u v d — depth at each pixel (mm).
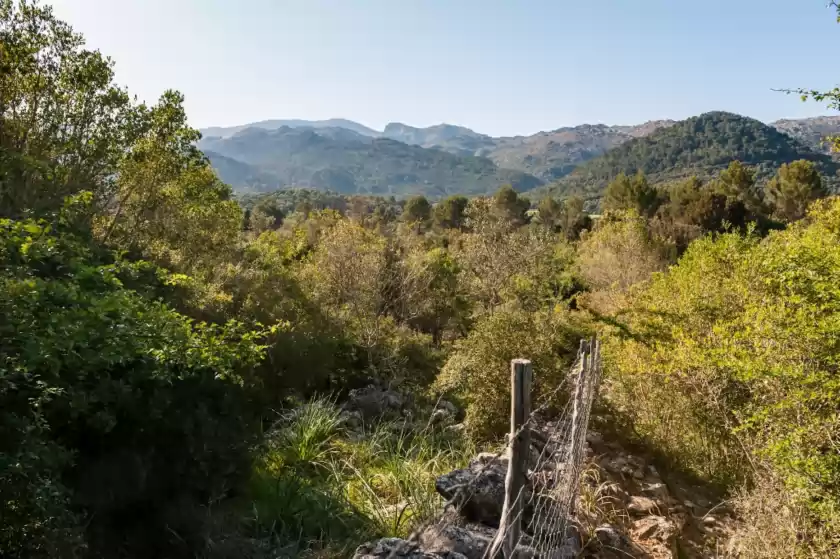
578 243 26344
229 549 3824
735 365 4758
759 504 4207
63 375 3566
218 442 4145
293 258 17922
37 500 2729
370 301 12789
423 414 8312
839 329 4133
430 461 5641
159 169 10953
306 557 3982
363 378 10164
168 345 4469
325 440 6270
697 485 5547
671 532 4371
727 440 5621
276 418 7465
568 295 14898
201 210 11938
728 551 4281
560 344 7223
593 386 4875
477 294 15227
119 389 3703
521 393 2637
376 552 2992
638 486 5184
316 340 9445
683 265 10000
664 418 6215
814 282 4738
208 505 4031
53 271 5082
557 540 3311
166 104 11195
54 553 2760
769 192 39844
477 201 17156
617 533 4164
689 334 6359
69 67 9922
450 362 8711
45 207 7691
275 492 4875
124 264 5988
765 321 4996
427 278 15523
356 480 5473
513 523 2570
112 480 3492
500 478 4023
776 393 4512
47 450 2875
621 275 18172
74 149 9766
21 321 3432
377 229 20312
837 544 3643
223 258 11750
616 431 6031
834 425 3840
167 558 3615
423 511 4473
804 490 3664
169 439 3912
